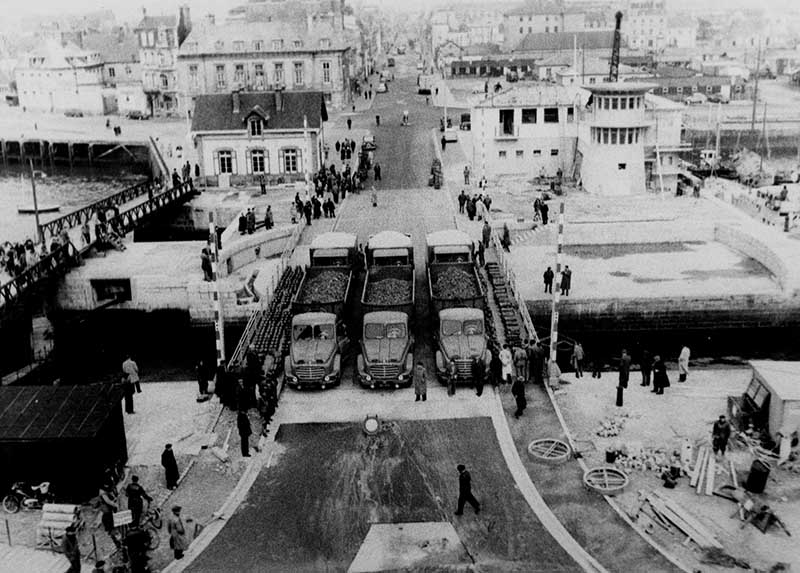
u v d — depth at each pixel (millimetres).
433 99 137250
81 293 52750
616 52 81688
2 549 23375
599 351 46562
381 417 33406
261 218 65500
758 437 30203
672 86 142875
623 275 52750
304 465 29812
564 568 23359
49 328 51500
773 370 31062
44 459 27219
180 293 51594
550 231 61500
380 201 69938
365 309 39750
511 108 78125
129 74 168000
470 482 27016
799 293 48250
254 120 76375
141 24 151250
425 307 45969
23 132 131500
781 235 57875
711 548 23953
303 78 126812
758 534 24734
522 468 29078
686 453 28578
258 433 32375
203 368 36281
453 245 46281
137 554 23250
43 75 161375
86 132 130250
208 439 31719
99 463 27609
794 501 26469
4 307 44500
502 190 74500
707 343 47812
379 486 28219
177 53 126125
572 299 48094
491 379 36250
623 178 72438
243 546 24953
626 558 23719
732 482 27594
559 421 32688
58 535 24875
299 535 25453
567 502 26828
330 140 98812
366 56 198125
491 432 31891
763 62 197375
